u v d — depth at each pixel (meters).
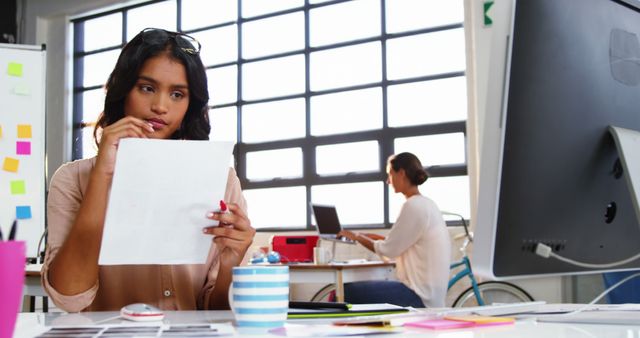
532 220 0.86
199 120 1.42
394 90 5.41
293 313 0.94
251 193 5.95
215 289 1.25
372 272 4.05
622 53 0.97
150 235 1.00
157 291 1.31
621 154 0.91
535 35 0.85
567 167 0.89
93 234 1.11
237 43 6.11
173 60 1.32
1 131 3.62
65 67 6.68
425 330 0.77
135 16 6.55
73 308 1.14
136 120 1.13
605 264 0.95
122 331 0.75
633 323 0.83
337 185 5.59
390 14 5.46
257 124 5.98
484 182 0.83
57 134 6.62
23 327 0.81
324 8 5.74
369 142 5.50
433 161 5.23
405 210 3.37
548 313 0.99
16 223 0.76
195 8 6.30
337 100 5.65
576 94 0.90
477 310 0.96
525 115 0.84
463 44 5.17
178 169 0.98
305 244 4.67
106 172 1.11
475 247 0.85
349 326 0.81
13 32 6.80
